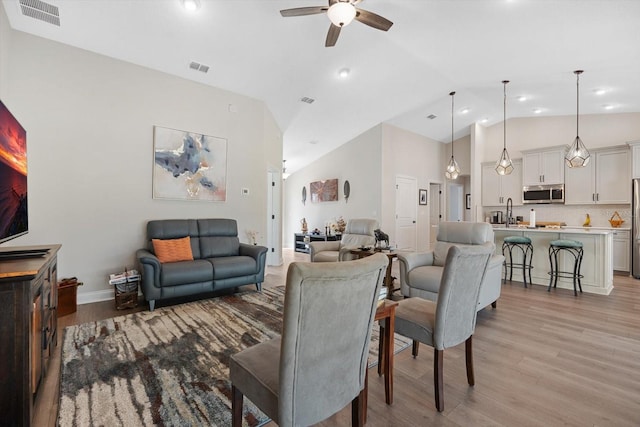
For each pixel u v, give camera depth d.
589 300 3.74
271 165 5.59
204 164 4.38
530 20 3.16
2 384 1.34
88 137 3.50
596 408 1.69
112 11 2.94
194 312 3.18
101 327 2.75
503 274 4.87
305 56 3.95
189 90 4.25
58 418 1.55
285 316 1.00
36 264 1.56
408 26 3.46
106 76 3.62
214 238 4.18
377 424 1.56
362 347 1.26
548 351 2.39
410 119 6.67
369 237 4.71
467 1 2.96
